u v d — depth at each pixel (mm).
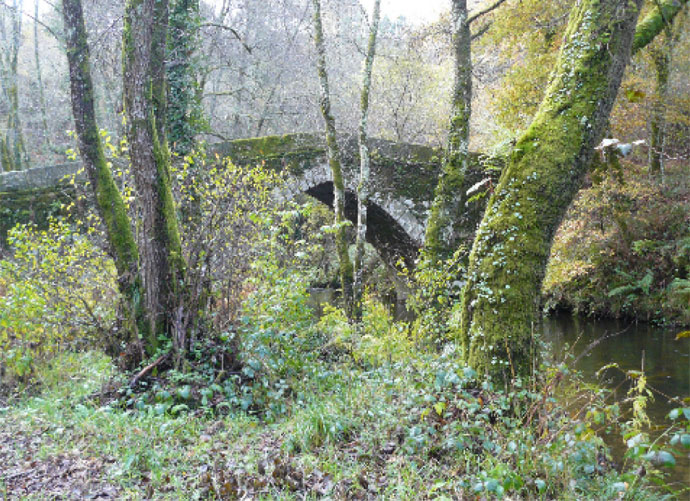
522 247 5457
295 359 6270
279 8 14148
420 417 4824
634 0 5480
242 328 6211
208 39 17344
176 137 11766
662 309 14914
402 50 18156
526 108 16562
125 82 6336
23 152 23609
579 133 5512
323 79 10898
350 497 3799
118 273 6480
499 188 5766
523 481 3924
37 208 12195
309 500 3703
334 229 8234
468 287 5754
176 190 8055
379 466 4324
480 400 4812
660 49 15812
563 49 5777
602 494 4125
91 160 6477
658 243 15680
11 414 5246
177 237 6531
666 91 16797
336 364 6828
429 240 9078
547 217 5512
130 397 5625
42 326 6723
